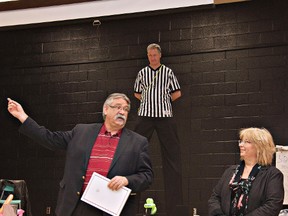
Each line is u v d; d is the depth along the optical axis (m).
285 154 5.28
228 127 5.77
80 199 3.10
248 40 5.88
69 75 6.66
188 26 6.16
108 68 6.47
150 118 5.97
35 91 6.79
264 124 5.64
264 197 3.16
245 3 5.98
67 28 6.78
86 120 6.47
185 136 5.89
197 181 5.77
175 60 6.12
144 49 6.33
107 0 6.42
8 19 6.79
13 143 6.75
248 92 5.77
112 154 3.19
